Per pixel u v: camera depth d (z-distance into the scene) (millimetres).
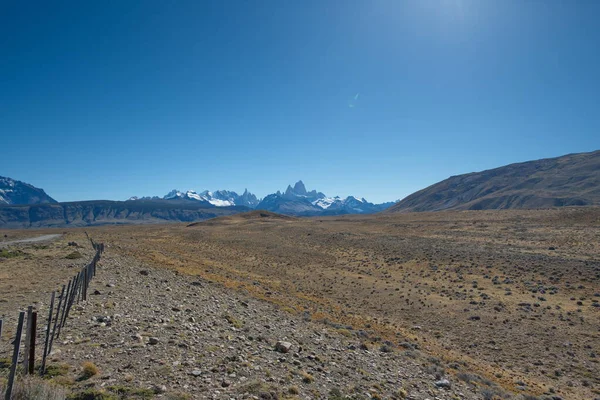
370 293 37000
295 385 11039
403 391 12406
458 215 97312
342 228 93875
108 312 16047
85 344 11836
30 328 9062
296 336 17797
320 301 32812
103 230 116938
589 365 19359
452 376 15992
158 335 13586
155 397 8641
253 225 118812
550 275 37125
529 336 23797
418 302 32906
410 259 52188
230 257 60562
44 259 32969
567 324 25188
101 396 8195
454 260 48250
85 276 18297
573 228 59188
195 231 105188
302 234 87625
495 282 37125
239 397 9359
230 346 13773
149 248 59188
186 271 35469
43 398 7484
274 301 27641
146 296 20531
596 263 38438
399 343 21344
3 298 17891
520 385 16453
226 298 24531
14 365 7230
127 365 10406
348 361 15250
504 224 72375
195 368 10875
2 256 33312
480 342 23359
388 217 116938
